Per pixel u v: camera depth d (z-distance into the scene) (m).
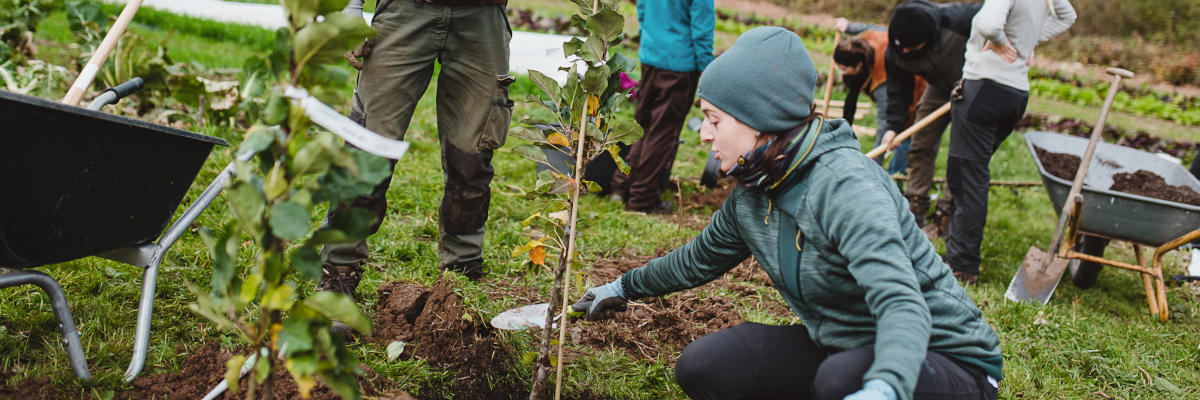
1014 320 4.26
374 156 1.67
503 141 3.44
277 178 1.61
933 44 5.33
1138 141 11.27
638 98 5.66
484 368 2.93
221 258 1.71
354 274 3.27
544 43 11.66
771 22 20.44
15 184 2.04
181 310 3.04
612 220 5.21
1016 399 3.40
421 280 3.58
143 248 2.58
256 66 1.85
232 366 1.75
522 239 4.47
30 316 2.80
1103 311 4.79
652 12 5.41
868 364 1.97
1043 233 6.59
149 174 2.41
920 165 5.84
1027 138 5.45
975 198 4.88
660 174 5.66
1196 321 4.75
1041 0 4.59
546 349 2.60
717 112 2.05
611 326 3.45
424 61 3.16
